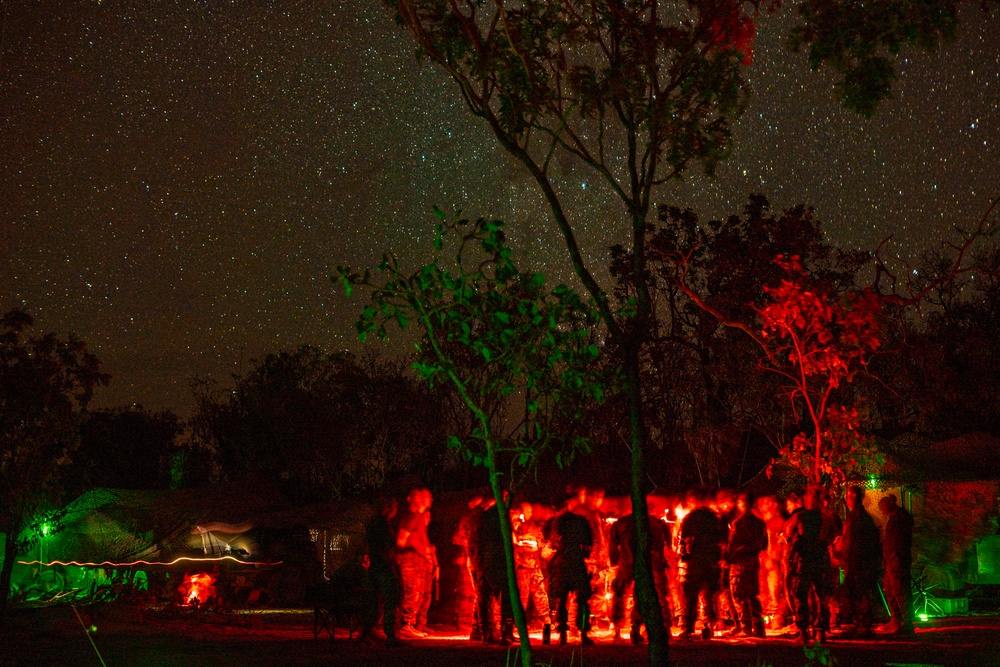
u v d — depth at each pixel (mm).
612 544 13766
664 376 32875
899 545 14430
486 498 14000
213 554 26953
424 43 10367
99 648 13484
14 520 21953
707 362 32375
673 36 10375
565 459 8047
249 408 48562
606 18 10281
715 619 14406
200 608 20875
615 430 32594
